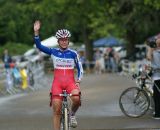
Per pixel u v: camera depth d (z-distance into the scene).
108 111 28.86
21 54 118.19
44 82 54.09
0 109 31.31
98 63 71.12
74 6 80.06
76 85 18.94
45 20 84.81
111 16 77.31
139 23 72.25
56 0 80.38
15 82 45.72
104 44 91.94
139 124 24.14
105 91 40.50
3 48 118.19
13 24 120.81
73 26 82.69
